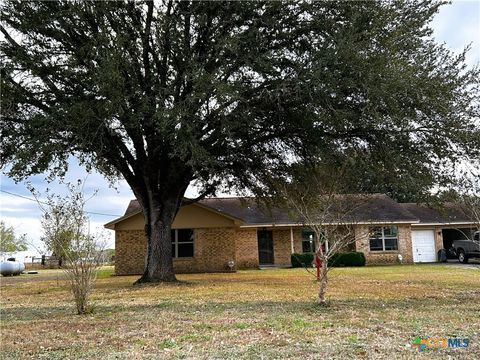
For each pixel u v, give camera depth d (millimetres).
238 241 26672
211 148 14711
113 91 12211
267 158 16922
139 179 16719
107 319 8359
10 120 13914
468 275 17281
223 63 13023
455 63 13758
